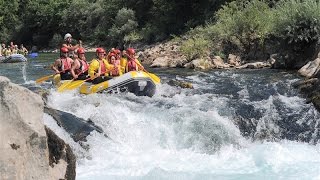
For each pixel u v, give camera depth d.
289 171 6.65
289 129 8.52
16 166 3.70
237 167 6.88
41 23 50.59
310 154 7.52
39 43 51.09
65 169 4.49
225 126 8.23
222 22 22.05
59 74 12.28
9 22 54.53
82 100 9.73
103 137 7.63
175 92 11.41
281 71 15.27
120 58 12.48
